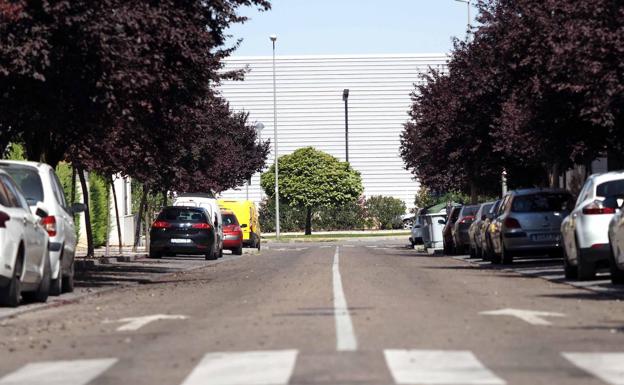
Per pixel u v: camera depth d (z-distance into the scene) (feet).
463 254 276.41
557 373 61.16
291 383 57.77
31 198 134.62
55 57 143.95
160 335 84.07
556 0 181.16
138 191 444.14
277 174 533.55
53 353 75.66
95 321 99.35
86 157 230.48
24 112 151.74
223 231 325.83
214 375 61.82
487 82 251.39
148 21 154.20
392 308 102.94
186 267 231.91
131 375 63.16
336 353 69.36
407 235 538.88
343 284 143.43
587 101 169.48
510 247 199.00
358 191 583.58
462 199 485.56
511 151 246.88
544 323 88.43
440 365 63.93
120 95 154.30
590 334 80.64
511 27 214.07
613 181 146.30
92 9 142.41
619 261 131.64
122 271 211.41
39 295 125.49
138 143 213.87
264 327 86.79
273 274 183.93
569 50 165.48
